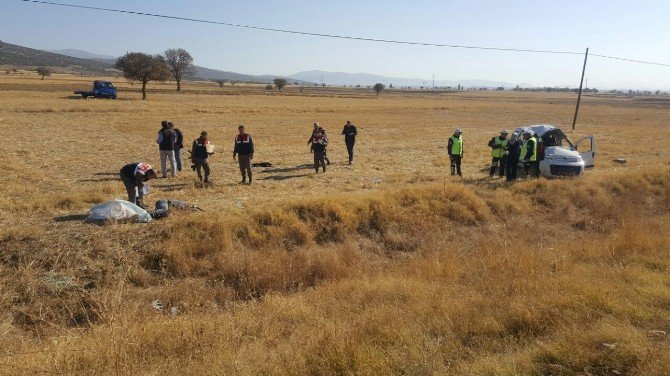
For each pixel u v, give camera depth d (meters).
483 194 15.15
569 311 5.71
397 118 54.31
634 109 86.75
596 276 7.37
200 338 5.55
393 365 4.61
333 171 19.58
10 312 7.43
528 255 8.95
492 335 5.37
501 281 7.53
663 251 8.77
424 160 23.64
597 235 12.49
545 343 4.94
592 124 50.97
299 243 11.27
